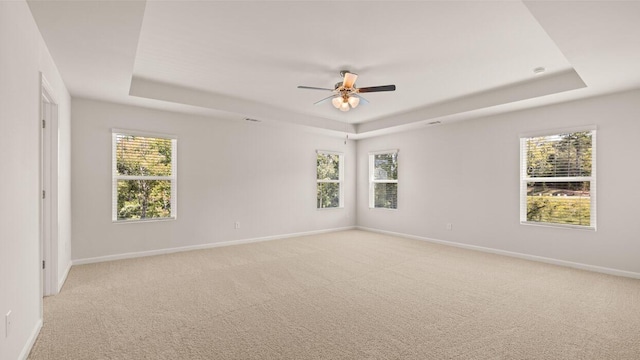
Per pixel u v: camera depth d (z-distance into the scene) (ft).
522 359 6.87
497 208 17.19
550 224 15.21
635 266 12.82
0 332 5.51
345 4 8.05
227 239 18.90
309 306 9.73
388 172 23.63
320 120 21.12
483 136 17.84
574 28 7.95
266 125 20.49
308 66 12.20
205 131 18.04
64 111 12.25
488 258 16.01
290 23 8.99
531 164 16.03
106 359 6.79
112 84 12.42
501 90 15.01
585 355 7.03
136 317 8.86
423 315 9.10
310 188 23.04
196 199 17.72
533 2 6.88
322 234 23.07
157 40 10.03
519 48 10.56
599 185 13.76
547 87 13.48
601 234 13.69
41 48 8.34
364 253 16.97
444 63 11.85
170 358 6.82
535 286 11.67
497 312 9.33
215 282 11.98
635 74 11.11
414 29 9.32
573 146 14.64
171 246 16.90
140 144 16.10
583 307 9.73
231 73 13.02
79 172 14.35
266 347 7.30
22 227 6.72
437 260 15.51
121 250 15.44
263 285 11.66
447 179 19.61
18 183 6.48
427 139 20.83
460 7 8.18
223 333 7.97
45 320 8.61
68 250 13.42
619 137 13.21
